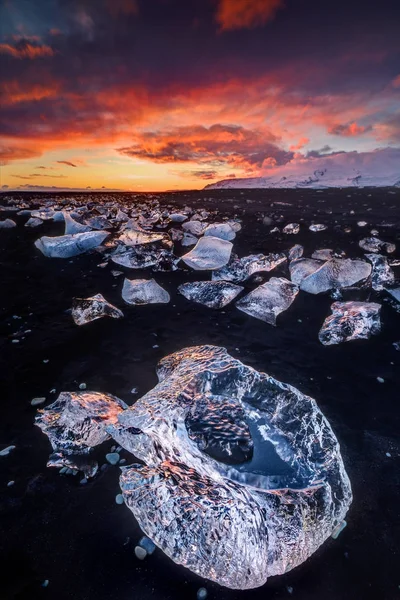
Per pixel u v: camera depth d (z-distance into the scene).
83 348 3.02
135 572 1.33
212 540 1.28
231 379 1.69
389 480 1.75
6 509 1.57
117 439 1.71
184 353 2.40
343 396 2.39
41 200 16.31
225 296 3.94
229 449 1.51
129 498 1.48
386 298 3.97
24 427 2.09
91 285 4.64
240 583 1.27
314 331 3.33
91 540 1.44
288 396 1.65
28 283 4.74
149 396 1.77
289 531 1.31
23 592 1.26
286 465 1.49
